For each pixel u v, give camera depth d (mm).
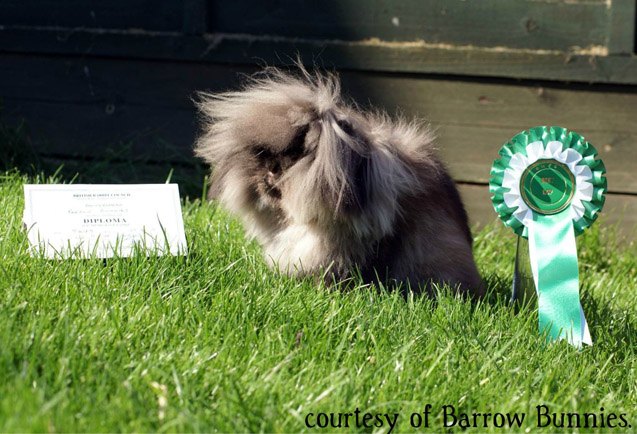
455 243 1455
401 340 1265
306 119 1380
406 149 1461
